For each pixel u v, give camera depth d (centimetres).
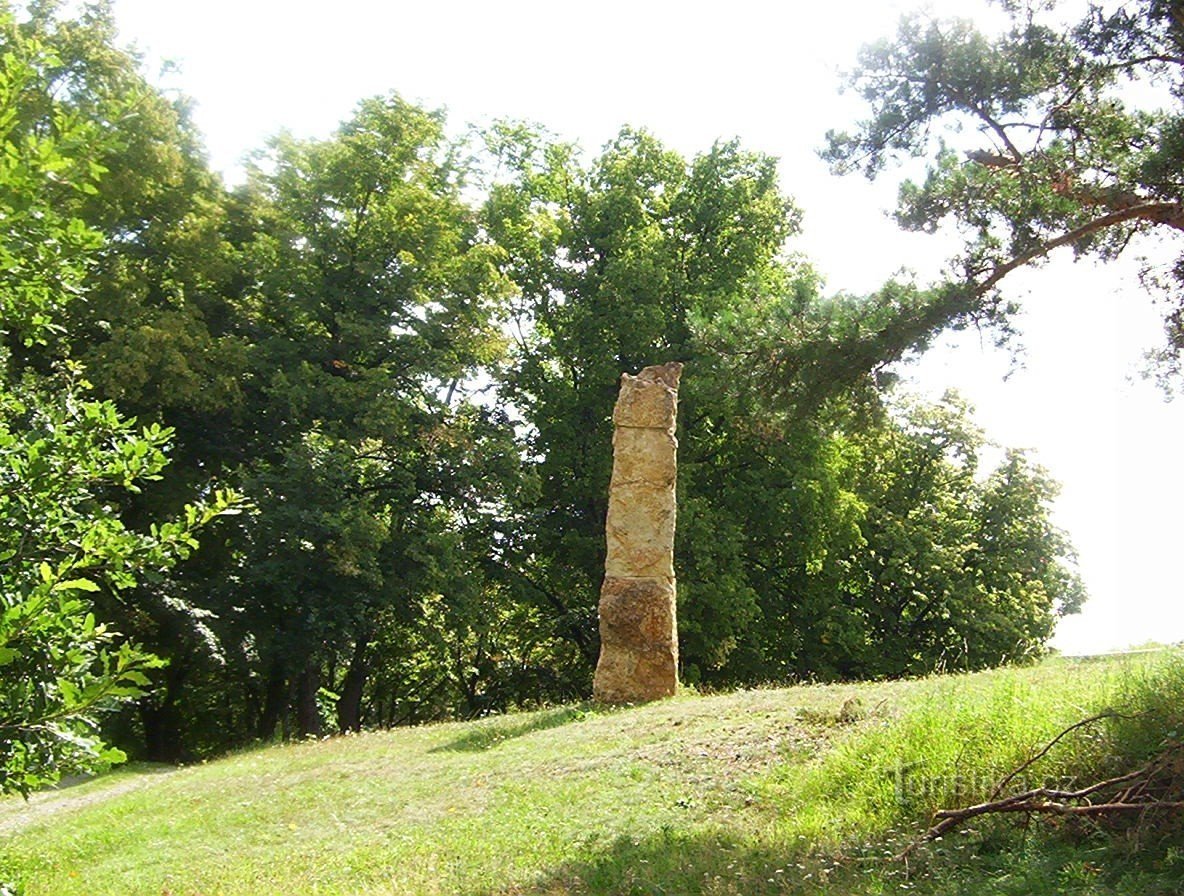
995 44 1495
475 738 1891
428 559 2945
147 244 2856
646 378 2247
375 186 3206
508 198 3606
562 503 3569
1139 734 954
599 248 3622
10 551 602
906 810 1010
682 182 3738
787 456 3391
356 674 3459
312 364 3123
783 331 1557
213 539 2942
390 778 1617
